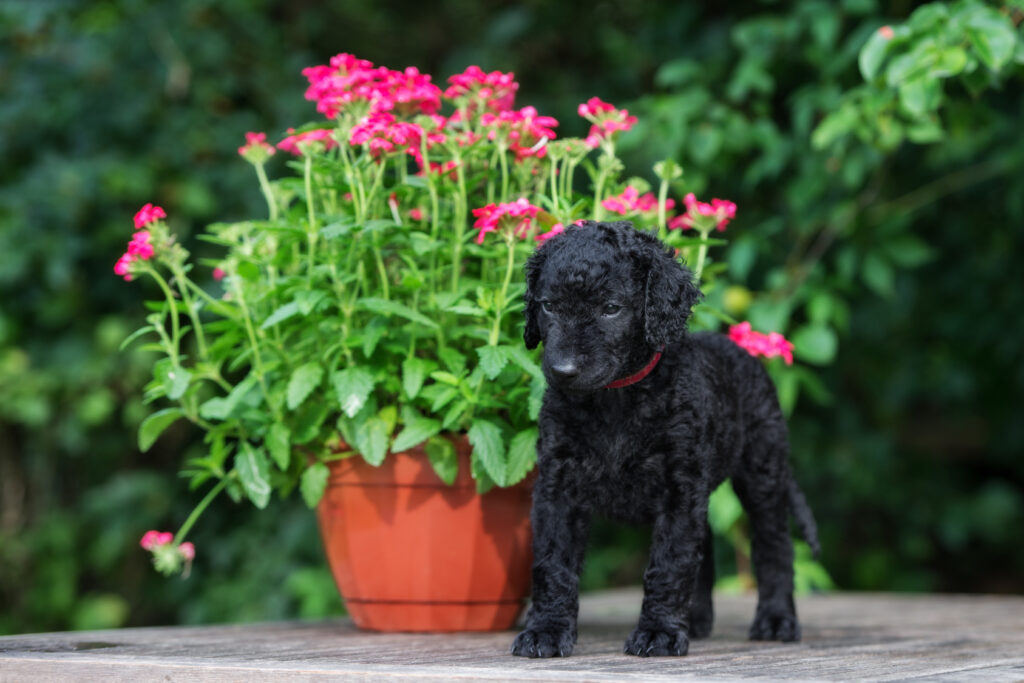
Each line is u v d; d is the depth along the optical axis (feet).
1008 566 26.71
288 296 10.51
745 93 18.56
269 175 21.58
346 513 10.29
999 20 12.53
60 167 20.38
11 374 20.43
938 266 22.48
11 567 22.00
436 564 10.05
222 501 22.31
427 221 10.88
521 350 9.62
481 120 10.34
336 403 10.23
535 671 6.93
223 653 8.52
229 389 10.75
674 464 8.40
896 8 18.16
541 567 8.43
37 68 21.26
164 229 10.30
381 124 9.67
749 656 8.39
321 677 7.14
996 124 17.22
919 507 23.90
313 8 24.61
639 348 8.29
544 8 24.26
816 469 21.91
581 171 19.74
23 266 19.90
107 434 22.54
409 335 10.39
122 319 21.58
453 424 9.82
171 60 21.61
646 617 8.40
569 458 8.48
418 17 25.77
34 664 7.93
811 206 18.58
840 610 13.82
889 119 15.23
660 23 22.07
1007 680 7.12
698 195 18.34
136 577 22.93
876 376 23.26
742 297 16.10
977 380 23.71
